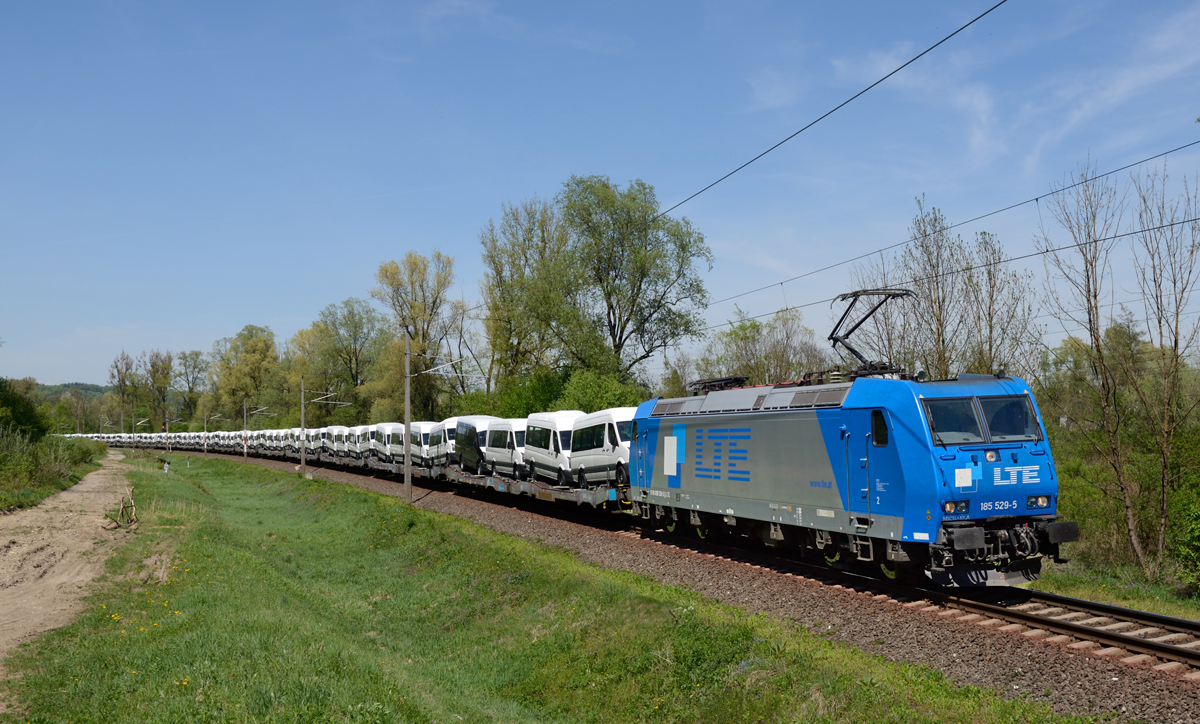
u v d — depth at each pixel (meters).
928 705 8.13
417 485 40.06
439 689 11.63
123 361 117.88
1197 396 16.42
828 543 14.36
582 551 18.72
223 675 9.41
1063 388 19.33
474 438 33.22
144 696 8.84
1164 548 15.59
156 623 12.41
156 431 116.94
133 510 23.89
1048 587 14.02
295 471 52.19
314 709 8.45
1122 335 17.36
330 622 15.40
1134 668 8.52
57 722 8.23
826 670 9.27
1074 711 7.87
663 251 40.69
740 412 16.66
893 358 23.23
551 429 26.36
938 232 22.36
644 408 20.77
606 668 11.69
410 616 17.14
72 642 11.52
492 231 49.50
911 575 13.49
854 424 13.48
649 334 42.75
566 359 41.34
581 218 41.44
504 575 17.56
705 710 9.49
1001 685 8.68
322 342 73.00
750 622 11.88
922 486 12.13
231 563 18.34
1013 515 12.31
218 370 106.81
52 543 19.89
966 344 21.72
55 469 35.44
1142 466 17.03
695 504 18.17
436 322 60.06
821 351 44.59
